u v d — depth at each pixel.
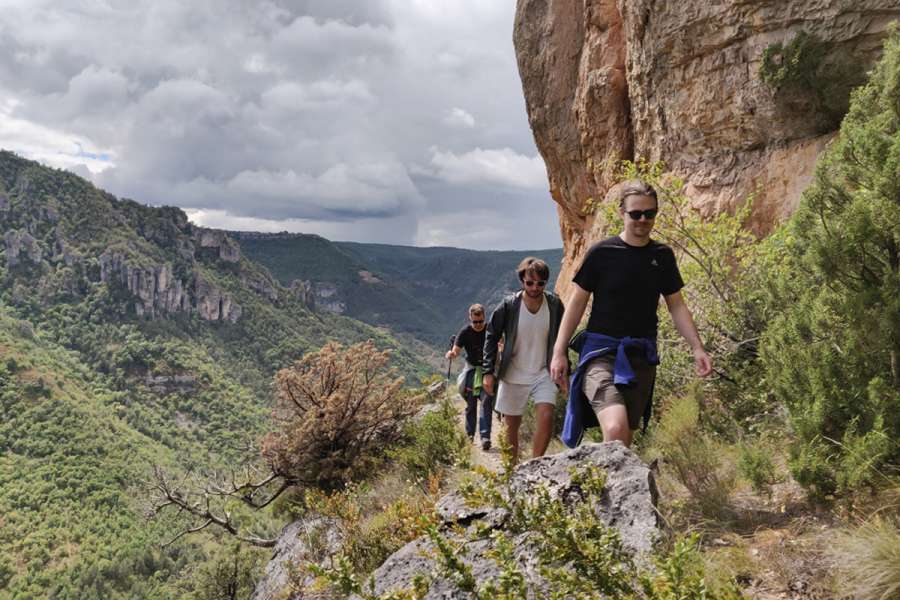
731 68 7.91
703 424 4.21
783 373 2.91
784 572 2.02
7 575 92.50
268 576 6.65
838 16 6.62
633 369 2.80
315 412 9.88
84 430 150.88
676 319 2.94
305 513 8.14
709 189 8.41
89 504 117.50
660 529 2.06
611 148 11.86
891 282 2.56
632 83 10.31
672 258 2.90
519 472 2.48
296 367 10.56
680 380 5.31
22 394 159.88
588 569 1.65
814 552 2.11
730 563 2.14
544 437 4.00
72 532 107.06
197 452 174.12
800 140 7.39
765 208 7.60
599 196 12.80
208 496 11.81
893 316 2.49
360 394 10.15
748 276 5.11
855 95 3.30
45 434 144.88
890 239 2.70
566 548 1.68
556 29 13.59
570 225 16.06
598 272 2.92
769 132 7.68
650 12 8.95
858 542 1.90
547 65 13.88
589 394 2.80
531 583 1.82
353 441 10.05
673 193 5.55
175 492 12.06
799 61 6.91
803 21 6.93
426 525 1.85
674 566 1.48
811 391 2.70
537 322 4.14
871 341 2.58
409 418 10.24
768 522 2.48
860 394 2.50
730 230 5.57
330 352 10.54
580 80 12.70
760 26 7.33
